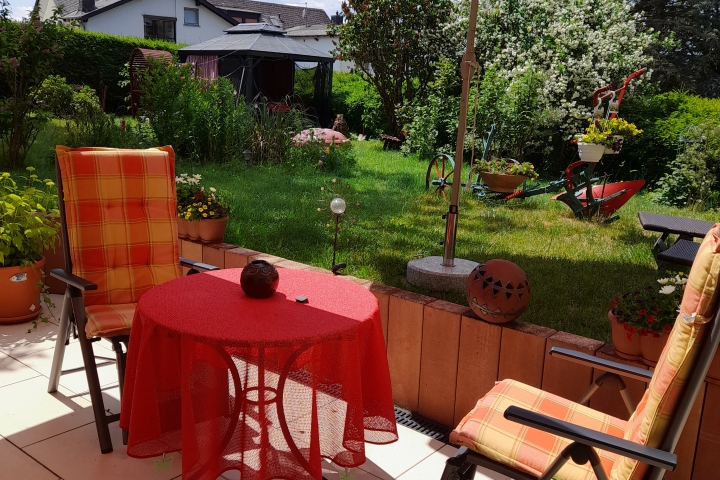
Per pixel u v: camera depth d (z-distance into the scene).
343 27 14.12
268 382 2.54
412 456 2.76
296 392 2.45
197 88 10.16
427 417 3.10
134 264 3.14
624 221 6.64
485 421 2.05
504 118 10.40
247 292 2.39
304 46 16.44
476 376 2.89
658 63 19.48
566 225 6.28
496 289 2.73
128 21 26.56
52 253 4.49
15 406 3.01
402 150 12.16
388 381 2.36
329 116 17.11
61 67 17.95
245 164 9.47
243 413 2.24
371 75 14.49
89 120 9.56
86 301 2.99
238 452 2.31
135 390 2.21
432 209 6.73
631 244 5.47
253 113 10.35
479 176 7.66
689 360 1.51
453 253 3.98
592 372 2.55
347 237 5.24
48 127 10.76
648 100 10.46
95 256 3.02
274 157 9.82
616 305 2.48
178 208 4.22
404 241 5.18
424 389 3.08
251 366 2.58
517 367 2.76
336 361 2.22
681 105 10.05
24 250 3.90
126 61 19.05
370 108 15.59
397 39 13.84
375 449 2.80
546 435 2.00
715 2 20.75
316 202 6.68
